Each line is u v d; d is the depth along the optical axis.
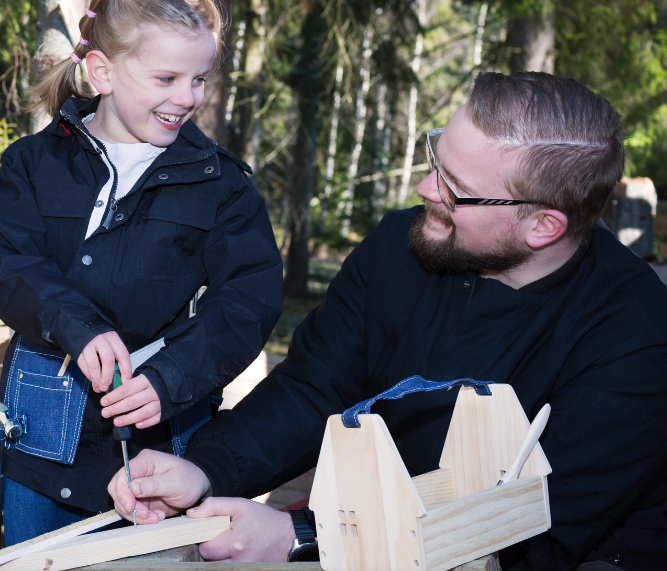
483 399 1.18
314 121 11.61
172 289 1.57
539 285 1.45
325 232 14.56
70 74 1.73
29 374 1.56
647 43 11.32
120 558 1.12
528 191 1.34
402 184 17.72
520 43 10.46
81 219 1.54
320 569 1.04
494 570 1.04
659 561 1.50
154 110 1.51
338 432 1.00
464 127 1.36
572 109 1.34
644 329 1.41
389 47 11.41
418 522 0.94
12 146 1.60
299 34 10.95
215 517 1.24
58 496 1.55
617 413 1.35
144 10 1.46
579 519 1.32
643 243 4.72
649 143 11.33
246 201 1.63
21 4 5.38
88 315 1.36
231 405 2.81
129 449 1.56
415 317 1.54
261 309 1.49
